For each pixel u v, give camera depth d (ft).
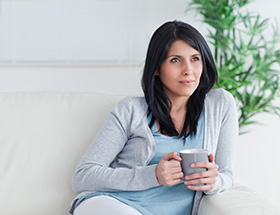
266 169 9.32
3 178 5.20
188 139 4.74
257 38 8.93
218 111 4.88
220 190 4.49
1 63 8.92
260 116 9.23
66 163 5.31
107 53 9.01
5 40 8.89
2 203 5.10
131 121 4.81
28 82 9.02
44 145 5.38
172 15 8.93
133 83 9.04
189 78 4.59
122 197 4.48
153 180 4.24
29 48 8.95
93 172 4.49
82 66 9.00
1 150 5.36
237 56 8.18
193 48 4.65
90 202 4.32
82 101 5.69
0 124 5.49
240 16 8.23
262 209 4.00
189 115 4.82
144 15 8.93
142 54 8.98
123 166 4.79
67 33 8.95
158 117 4.76
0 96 5.74
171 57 4.63
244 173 9.34
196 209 4.58
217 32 8.20
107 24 8.96
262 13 8.99
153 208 4.48
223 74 8.14
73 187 4.70
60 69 9.02
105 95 5.84
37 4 8.87
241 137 9.27
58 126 5.48
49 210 5.11
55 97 5.73
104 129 4.79
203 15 8.58
